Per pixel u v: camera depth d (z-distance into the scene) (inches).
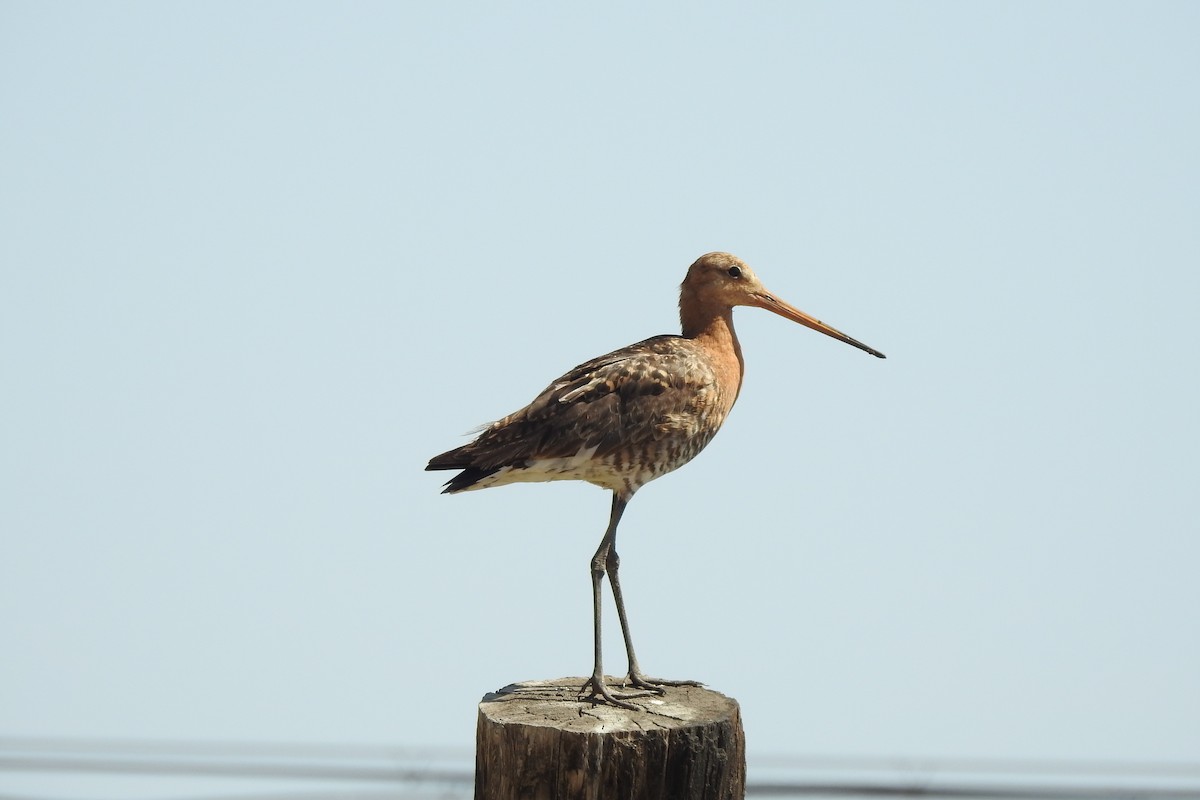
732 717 449.4
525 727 431.8
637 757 425.7
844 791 692.1
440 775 738.8
